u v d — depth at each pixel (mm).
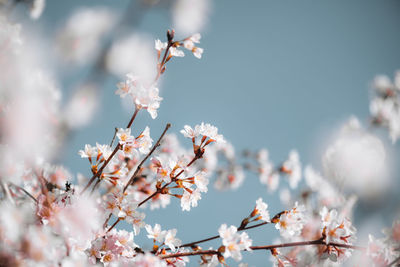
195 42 1452
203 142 1448
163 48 1444
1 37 1394
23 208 1366
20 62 1380
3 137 1368
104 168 1453
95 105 1429
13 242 1347
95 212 1410
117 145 1438
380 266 1438
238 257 1430
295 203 1472
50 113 1454
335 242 1450
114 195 1460
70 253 1383
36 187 1460
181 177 1453
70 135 1448
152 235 1475
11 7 1454
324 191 1680
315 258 1461
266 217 1460
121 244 1463
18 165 1407
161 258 1463
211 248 1500
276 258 1469
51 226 1388
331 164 1719
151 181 1537
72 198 1426
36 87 1434
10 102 1374
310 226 1474
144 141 1444
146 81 1432
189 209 1451
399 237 1450
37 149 1396
